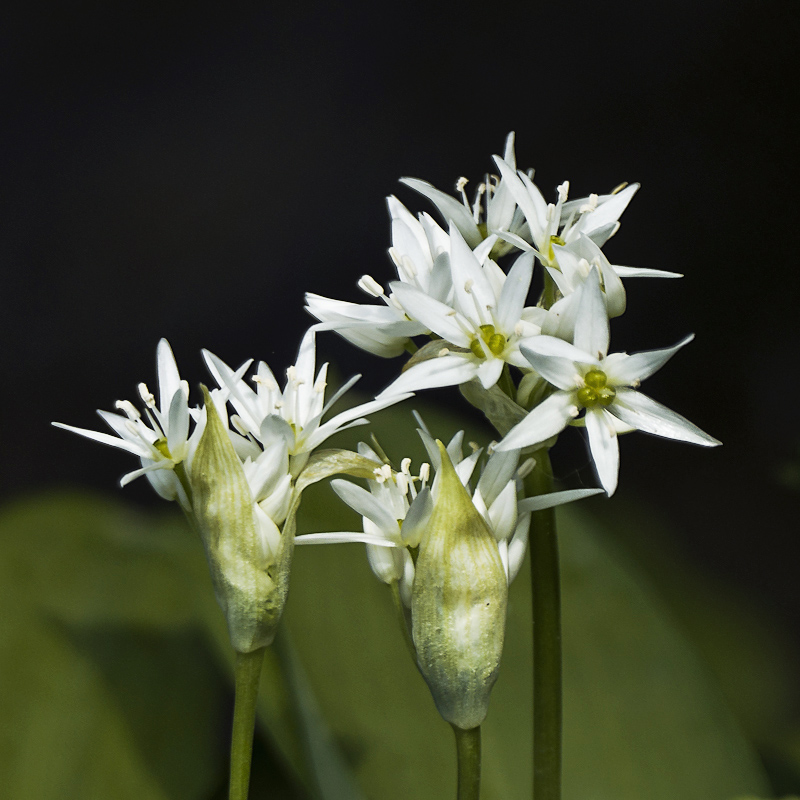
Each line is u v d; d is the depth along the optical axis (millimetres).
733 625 544
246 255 713
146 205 726
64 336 700
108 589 439
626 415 376
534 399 382
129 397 691
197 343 695
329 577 434
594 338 376
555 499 377
